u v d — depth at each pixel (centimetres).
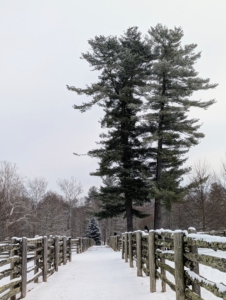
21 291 704
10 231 3919
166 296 639
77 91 2256
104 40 2398
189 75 2127
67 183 5875
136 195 2306
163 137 2059
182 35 2164
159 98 2042
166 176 2066
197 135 2109
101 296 730
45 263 960
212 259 370
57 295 754
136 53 2408
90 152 2295
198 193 2217
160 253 657
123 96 2280
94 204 6103
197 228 2586
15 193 3959
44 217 5006
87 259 1759
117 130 2398
